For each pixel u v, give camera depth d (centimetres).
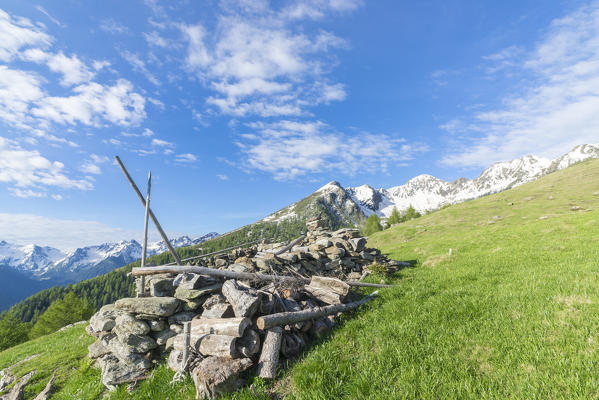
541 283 967
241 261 1439
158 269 1070
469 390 511
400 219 12725
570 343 587
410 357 657
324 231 2248
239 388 659
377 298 1130
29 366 1288
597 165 10525
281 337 771
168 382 759
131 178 1229
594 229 2119
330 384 619
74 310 6619
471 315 824
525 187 10800
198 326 791
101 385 884
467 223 6650
